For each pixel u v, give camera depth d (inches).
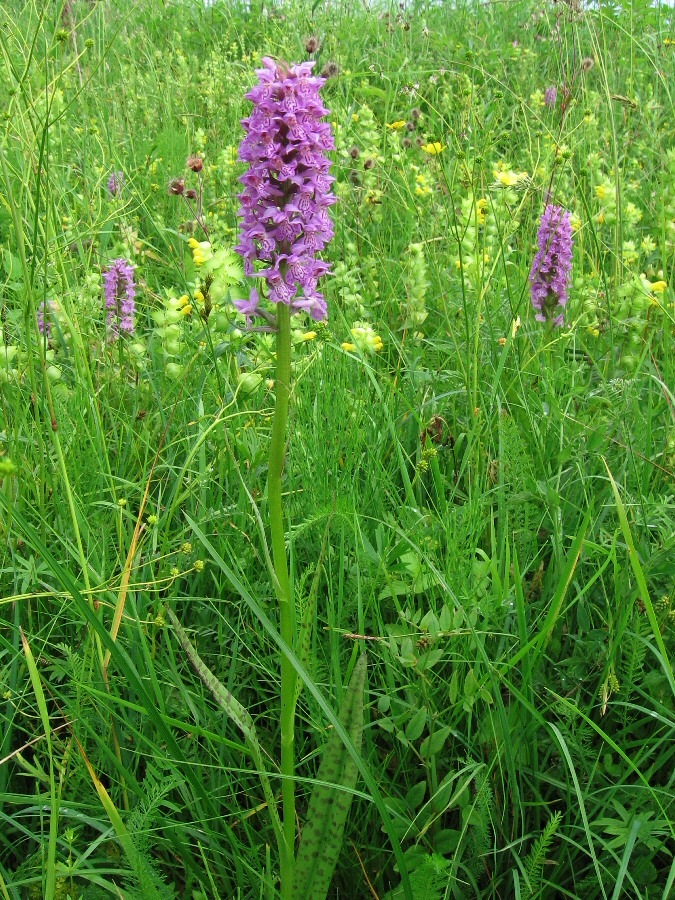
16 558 25.5
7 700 23.6
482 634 23.8
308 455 29.2
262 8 80.3
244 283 29.3
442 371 35.6
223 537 27.1
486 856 22.4
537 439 30.8
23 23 47.5
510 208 41.3
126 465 31.4
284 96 18.2
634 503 27.1
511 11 83.9
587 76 65.3
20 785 23.9
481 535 28.0
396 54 67.6
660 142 53.7
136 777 23.5
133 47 71.9
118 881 22.2
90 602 23.4
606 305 36.2
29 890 21.7
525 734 23.0
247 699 25.3
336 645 22.9
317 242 19.0
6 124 30.7
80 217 42.4
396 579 25.6
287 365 18.8
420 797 22.2
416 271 35.2
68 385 34.5
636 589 24.0
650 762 23.4
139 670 24.2
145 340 38.7
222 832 22.4
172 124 55.5
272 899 20.5
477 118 47.1
